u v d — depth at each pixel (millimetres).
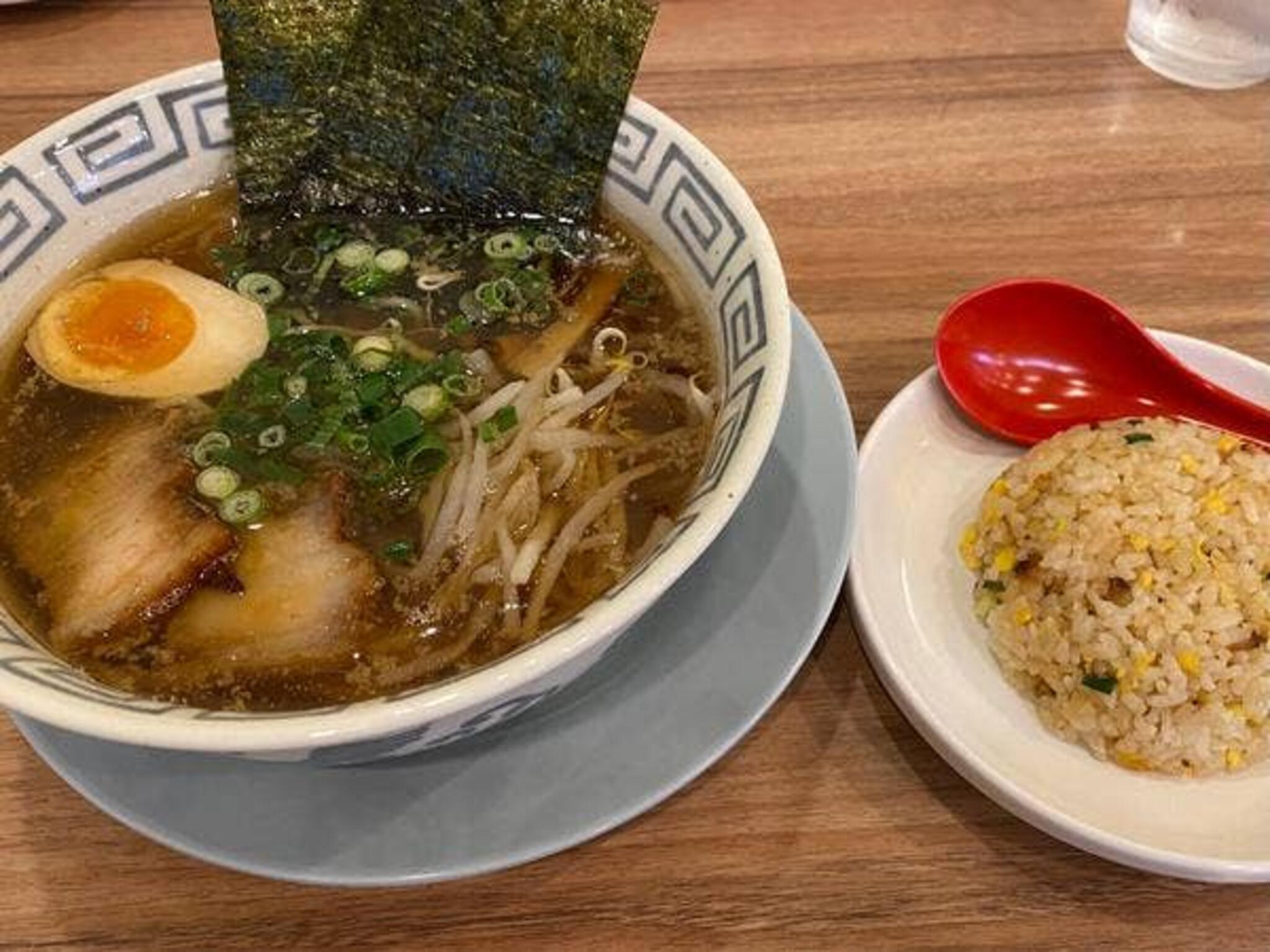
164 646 224
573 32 262
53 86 378
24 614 227
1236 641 244
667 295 274
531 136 279
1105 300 302
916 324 324
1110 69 390
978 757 233
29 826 236
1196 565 250
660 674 236
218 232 296
